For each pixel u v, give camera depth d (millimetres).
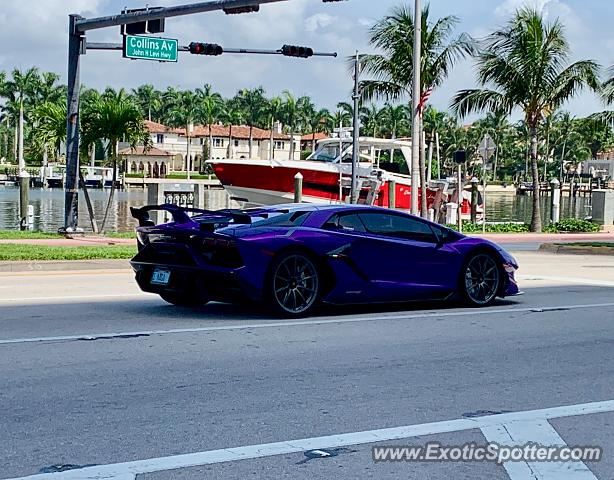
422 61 33156
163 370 7703
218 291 10156
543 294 13883
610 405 6832
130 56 21969
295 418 6281
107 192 81625
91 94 30016
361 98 34031
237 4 19094
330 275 10625
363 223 11086
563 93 35281
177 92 118375
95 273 16812
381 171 37000
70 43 22547
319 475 5109
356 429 6043
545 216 59656
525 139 121188
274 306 10383
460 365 8211
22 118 93312
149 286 10852
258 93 115062
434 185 38969
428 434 5969
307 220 10758
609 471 5297
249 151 116500
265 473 5129
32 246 19594
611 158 154750
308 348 8844
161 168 110250
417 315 11203
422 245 11383
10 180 100438
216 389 7074
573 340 9617
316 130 110500
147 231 10742
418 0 26594
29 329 9719
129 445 5590
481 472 5230
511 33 34875
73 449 5492
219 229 10336
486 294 12086
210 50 23250
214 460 5336
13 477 4965
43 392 6867
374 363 8211
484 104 36062
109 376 7438
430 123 104500
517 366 8219
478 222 40281
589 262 21156
